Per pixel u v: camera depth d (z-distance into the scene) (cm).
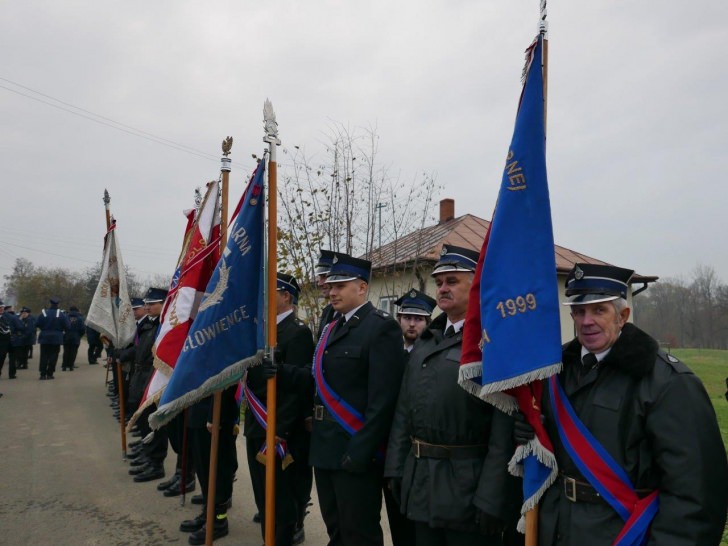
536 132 253
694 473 187
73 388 1245
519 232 243
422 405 269
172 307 436
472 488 252
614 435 205
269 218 337
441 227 1659
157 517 478
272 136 339
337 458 319
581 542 204
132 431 803
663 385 200
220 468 436
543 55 259
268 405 328
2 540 427
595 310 217
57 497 528
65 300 3447
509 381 223
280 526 368
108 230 716
